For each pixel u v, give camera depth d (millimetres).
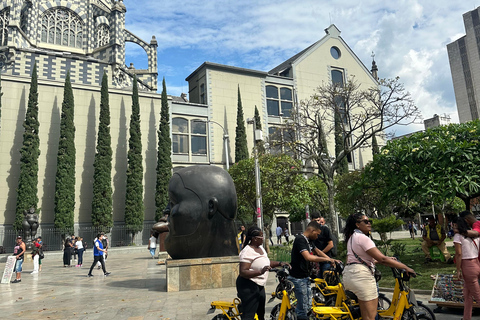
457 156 10141
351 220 4625
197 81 42250
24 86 32406
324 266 6844
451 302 6723
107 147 32344
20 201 28781
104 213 31078
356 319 4844
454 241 5867
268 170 22469
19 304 9125
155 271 15438
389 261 4305
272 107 43156
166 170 33906
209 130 38906
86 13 40781
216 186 10336
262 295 4660
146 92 36969
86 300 9164
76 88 34062
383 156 11992
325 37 47406
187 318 6754
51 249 29906
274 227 38250
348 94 20141
